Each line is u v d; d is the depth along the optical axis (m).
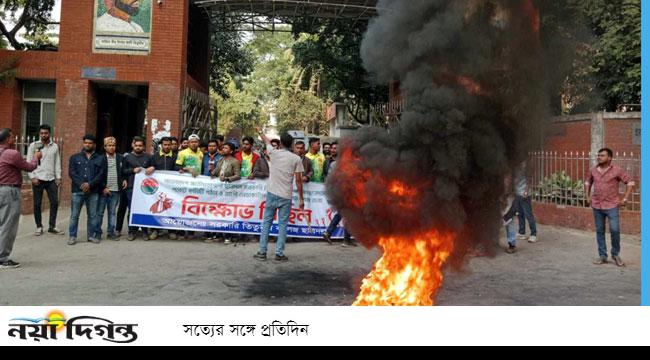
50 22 16.64
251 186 8.72
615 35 10.82
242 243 8.51
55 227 9.02
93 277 5.85
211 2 16.33
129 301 4.88
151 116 13.40
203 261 6.89
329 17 17.81
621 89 11.16
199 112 15.61
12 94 13.23
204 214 8.63
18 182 6.36
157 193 8.59
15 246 7.71
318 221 8.86
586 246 8.54
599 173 7.16
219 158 9.09
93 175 8.02
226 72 25.05
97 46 13.38
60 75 13.24
